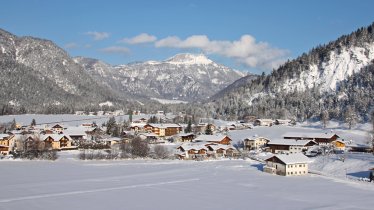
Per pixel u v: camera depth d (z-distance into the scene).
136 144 164.62
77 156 154.50
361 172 123.38
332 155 150.88
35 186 93.19
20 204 75.38
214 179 109.50
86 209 73.00
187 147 168.62
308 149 177.75
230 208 75.62
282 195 88.56
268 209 75.31
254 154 179.50
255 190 94.38
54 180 101.94
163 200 81.25
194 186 97.81
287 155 124.94
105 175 112.44
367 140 193.12
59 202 77.62
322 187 99.81
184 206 76.62
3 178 103.19
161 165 138.88
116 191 89.44
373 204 80.56
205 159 160.88
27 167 124.06
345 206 78.31
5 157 143.50
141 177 110.25
